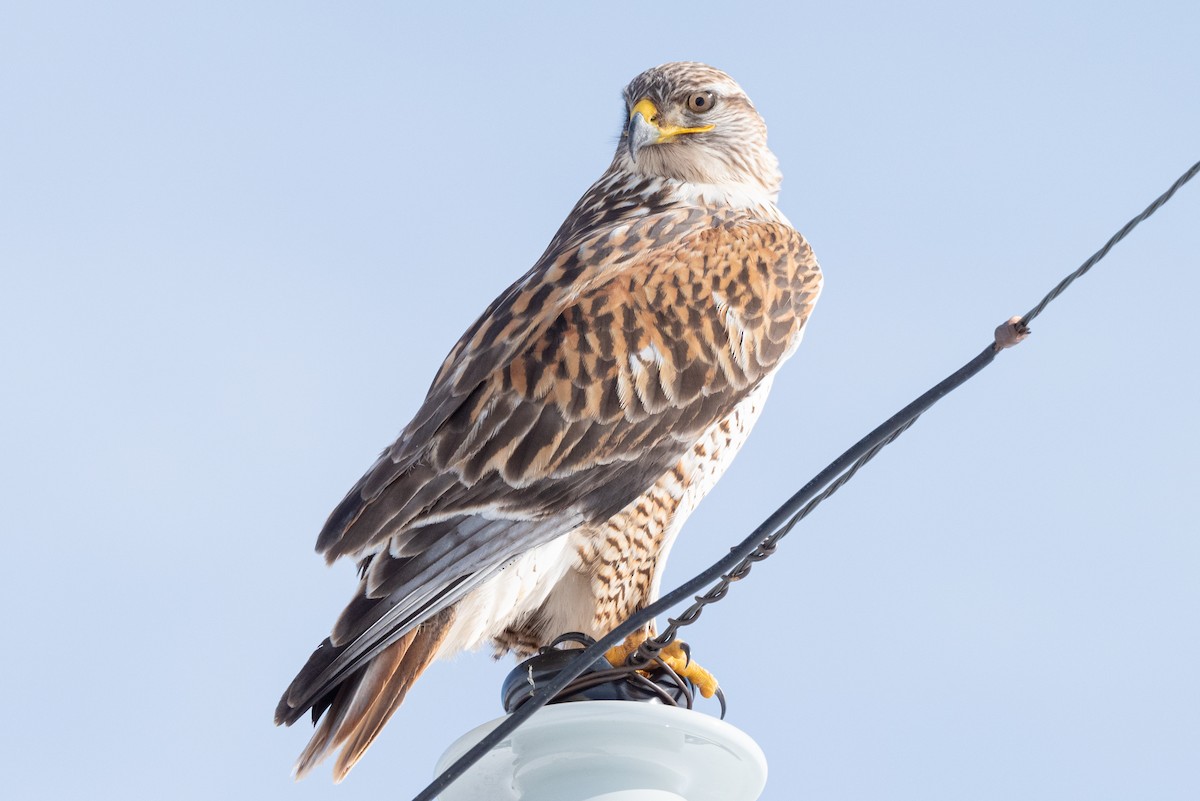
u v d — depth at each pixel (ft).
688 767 25.52
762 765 25.67
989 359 21.99
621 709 25.13
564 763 25.35
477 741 25.11
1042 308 21.83
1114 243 21.89
